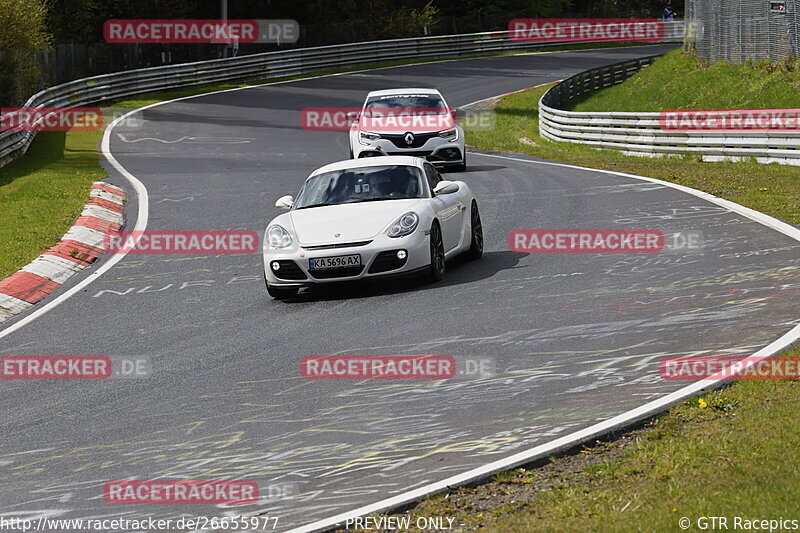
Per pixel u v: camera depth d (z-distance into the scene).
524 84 84.31
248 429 12.73
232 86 83.56
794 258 20.70
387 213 20.59
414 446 11.69
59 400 14.62
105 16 94.56
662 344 15.08
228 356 16.33
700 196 30.30
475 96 77.81
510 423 12.20
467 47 108.69
